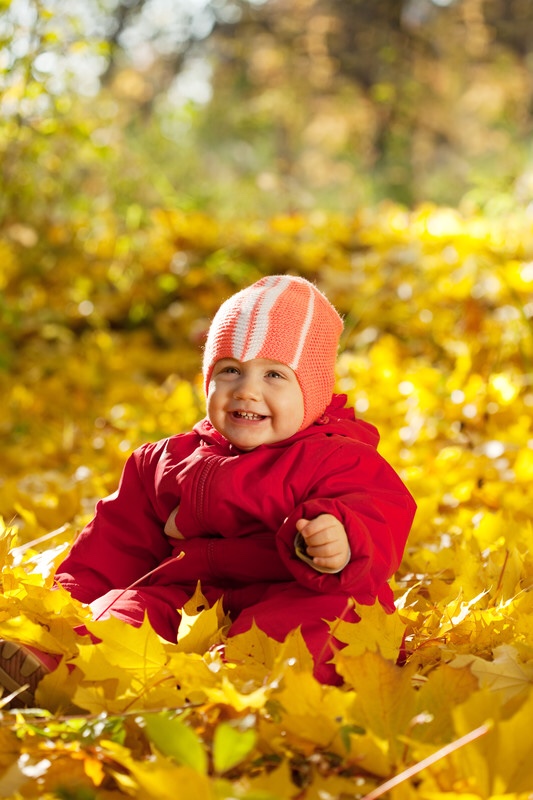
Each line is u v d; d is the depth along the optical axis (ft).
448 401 17.02
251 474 9.00
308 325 9.45
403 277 24.02
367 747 6.03
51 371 24.64
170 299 27.68
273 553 8.89
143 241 28.30
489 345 19.13
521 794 5.61
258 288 9.66
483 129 61.36
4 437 20.12
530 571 10.32
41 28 21.71
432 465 15.08
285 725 6.34
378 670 6.63
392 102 56.13
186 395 18.62
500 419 16.80
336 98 59.98
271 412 9.14
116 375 23.58
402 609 8.99
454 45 61.21
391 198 52.01
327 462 8.89
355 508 8.35
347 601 8.16
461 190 55.11
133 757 6.59
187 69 56.65
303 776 6.26
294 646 7.48
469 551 10.92
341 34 60.44
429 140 62.03
